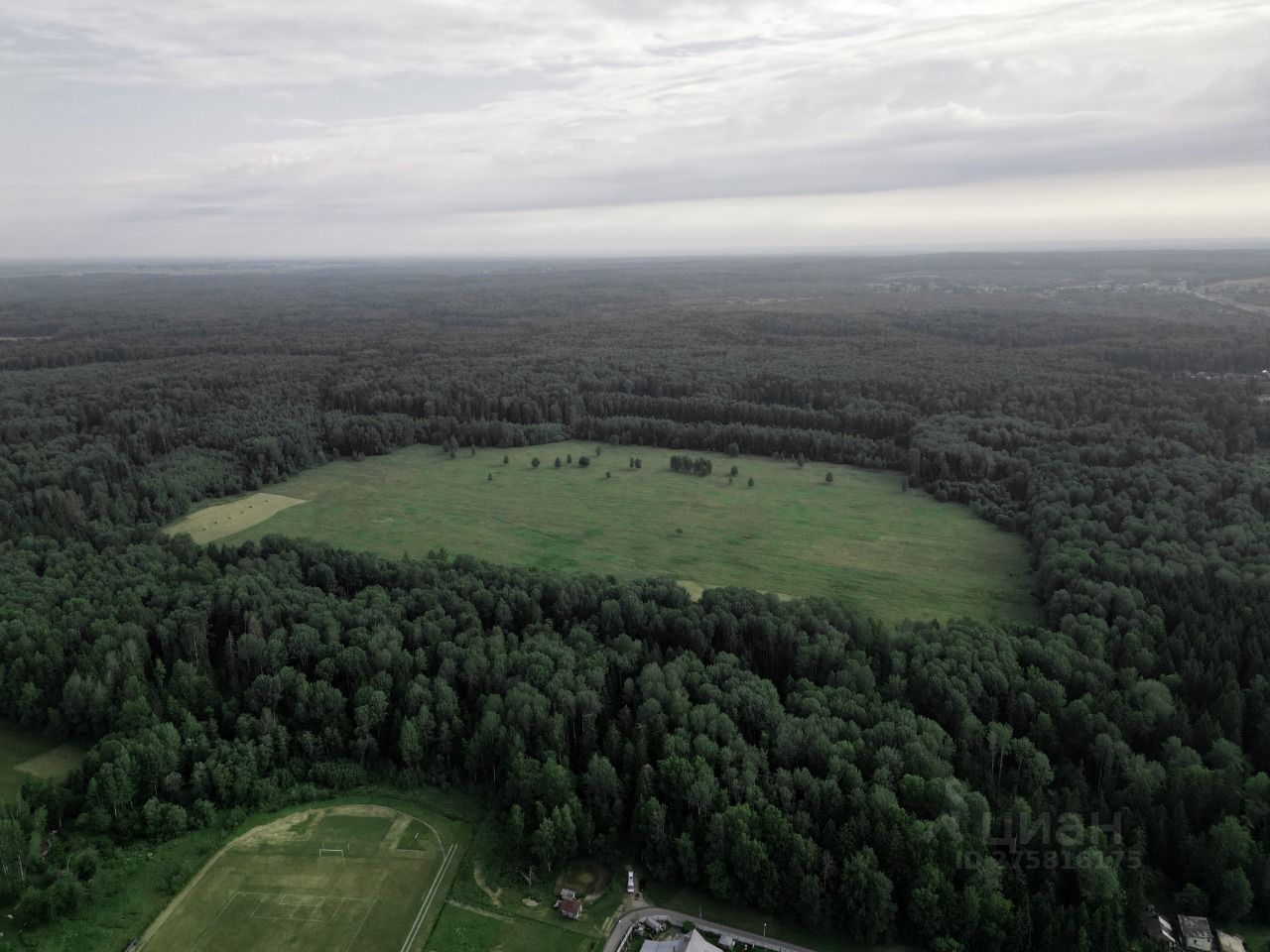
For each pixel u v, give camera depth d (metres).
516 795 91.00
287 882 83.56
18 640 112.25
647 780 88.44
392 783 98.50
